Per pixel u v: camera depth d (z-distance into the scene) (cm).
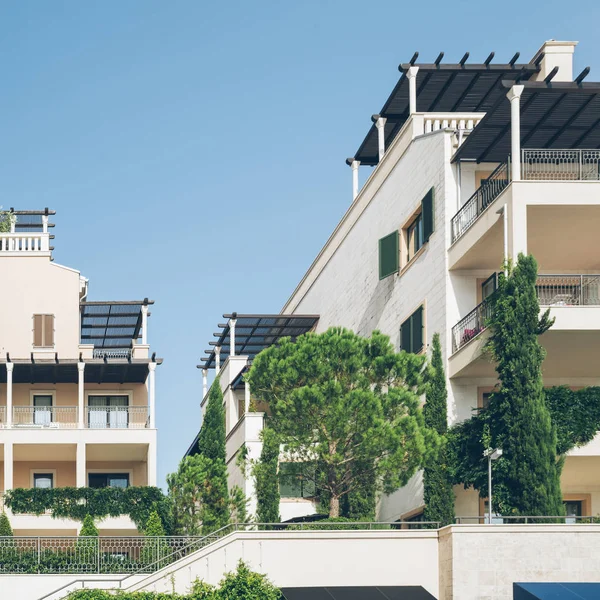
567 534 3431
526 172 4141
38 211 6362
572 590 3281
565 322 3744
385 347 4075
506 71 4722
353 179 5684
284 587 3597
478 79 4791
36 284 5931
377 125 5200
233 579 3488
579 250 4159
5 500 5238
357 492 4219
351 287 5503
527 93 3788
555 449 3584
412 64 4728
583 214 3866
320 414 3944
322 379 4003
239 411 5859
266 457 4181
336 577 3616
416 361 4078
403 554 3622
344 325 5612
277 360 4022
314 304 6262
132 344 6350
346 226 5638
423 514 4244
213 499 4659
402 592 3522
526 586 3319
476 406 4147
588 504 4231
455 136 4316
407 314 4659
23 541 4312
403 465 3906
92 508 5256
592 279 4206
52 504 5250
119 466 5806
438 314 4294
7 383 5500
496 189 4125
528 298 3675
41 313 5903
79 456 5388
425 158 4497
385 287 4969
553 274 3988
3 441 5353
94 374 5672
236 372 5850
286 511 5128
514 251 3750
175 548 4162
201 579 3531
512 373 3622
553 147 4153
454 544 3441
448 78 4788
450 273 4241
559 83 3753
